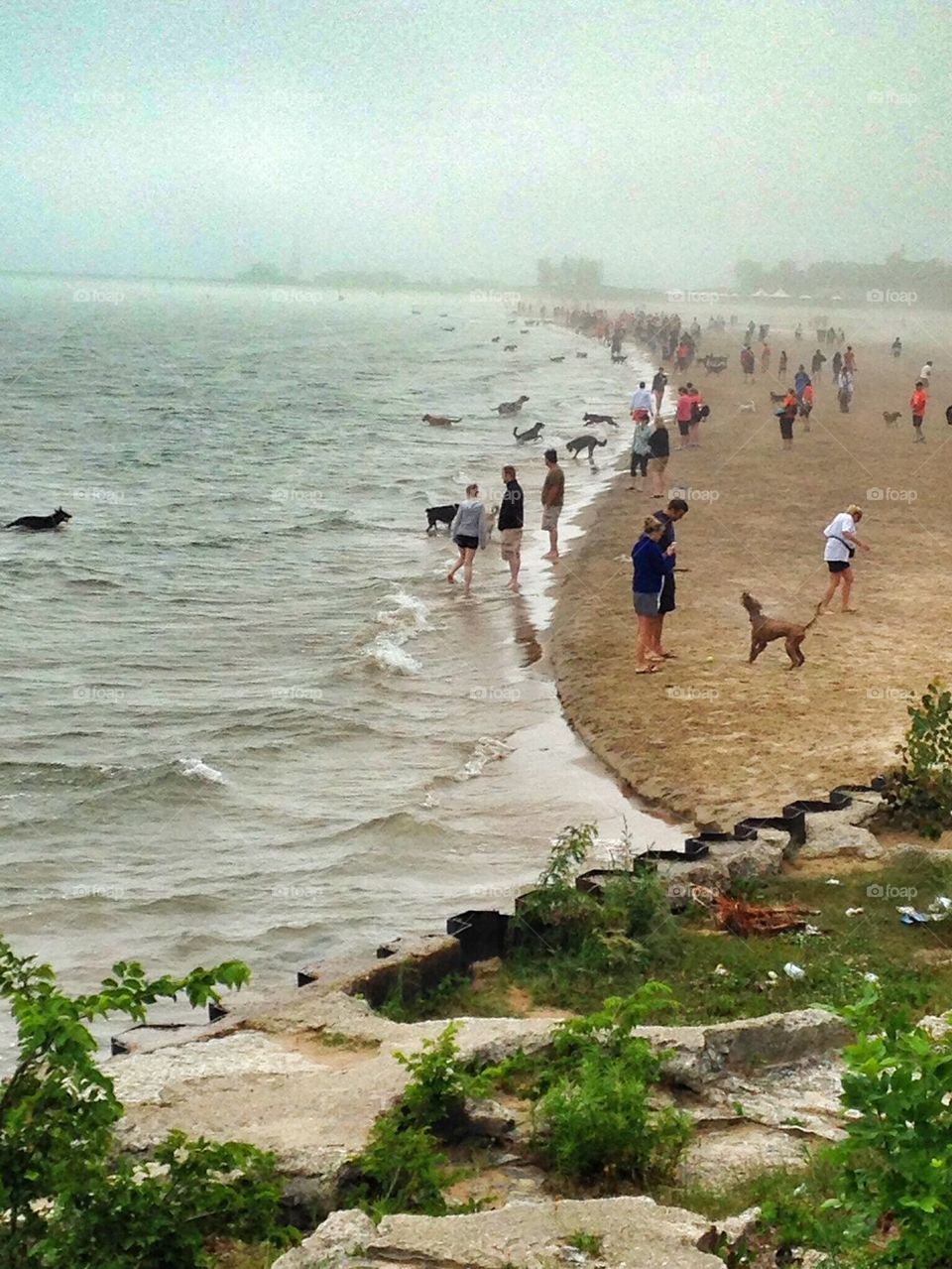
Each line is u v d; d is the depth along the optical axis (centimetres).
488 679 1889
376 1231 534
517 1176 649
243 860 1280
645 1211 546
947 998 884
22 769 1515
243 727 1675
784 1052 768
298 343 11219
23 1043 500
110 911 1166
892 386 6188
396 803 1425
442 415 5503
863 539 2706
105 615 2297
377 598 2362
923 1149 496
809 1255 547
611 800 1426
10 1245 501
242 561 2733
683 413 4044
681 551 2603
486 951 991
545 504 2553
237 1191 548
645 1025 813
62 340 10862
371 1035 783
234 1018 823
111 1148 582
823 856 1160
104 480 3847
